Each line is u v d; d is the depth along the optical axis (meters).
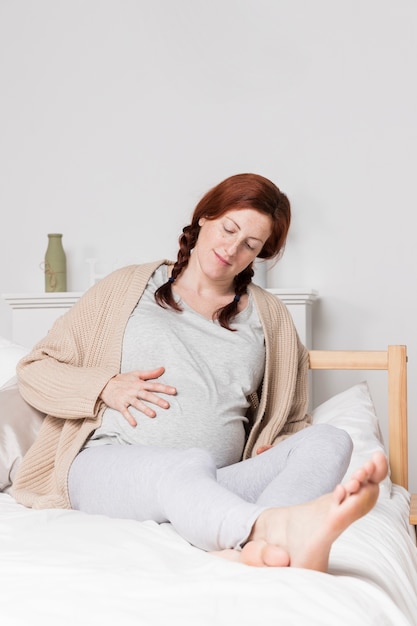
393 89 3.33
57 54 3.66
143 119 3.57
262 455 1.57
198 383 1.84
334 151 3.37
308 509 1.17
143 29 3.58
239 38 3.48
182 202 3.53
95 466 1.62
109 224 3.59
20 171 3.68
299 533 1.16
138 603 1.00
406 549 1.57
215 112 3.50
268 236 2.01
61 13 3.66
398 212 3.31
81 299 2.04
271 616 0.97
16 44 3.70
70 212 3.63
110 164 3.60
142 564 1.16
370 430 2.04
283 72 3.43
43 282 3.65
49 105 3.66
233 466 1.61
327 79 3.39
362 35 3.36
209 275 1.97
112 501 1.54
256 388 2.02
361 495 1.12
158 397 1.80
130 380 1.82
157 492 1.43
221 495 1.30
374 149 3.34
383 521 1.62
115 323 1.96
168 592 1.04
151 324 1.91
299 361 2.22
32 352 1.99
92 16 3.63
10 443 1.90
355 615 1.02
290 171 3.41
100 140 3.61
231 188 1.96
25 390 1.96
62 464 1.73
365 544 1.40
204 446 1.79
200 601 1.01
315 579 1.10
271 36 3.45
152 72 3.57
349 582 1.14
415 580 1.49
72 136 3.64
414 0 3.32
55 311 3.33
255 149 3.45
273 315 2.12
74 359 1.95
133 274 2.03
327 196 3.37
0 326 3.68
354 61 3.37
